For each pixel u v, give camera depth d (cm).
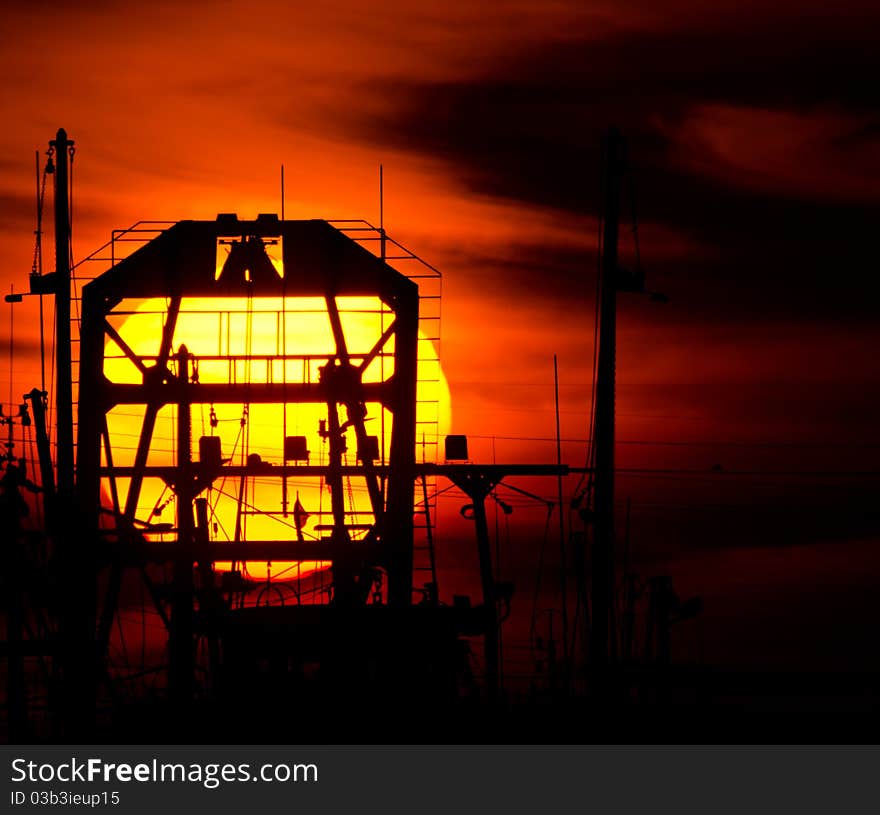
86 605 10812
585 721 10075
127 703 10725
